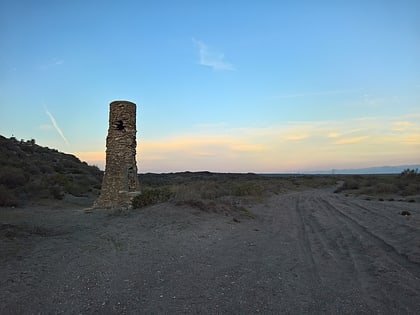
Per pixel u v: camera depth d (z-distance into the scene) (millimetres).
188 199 21922
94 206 26203
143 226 15812
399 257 10875
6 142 59406
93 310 6277
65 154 72562
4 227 14336
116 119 26781
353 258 10836
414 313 6352
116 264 9562
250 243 13523
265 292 7531
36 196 32000
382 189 47312
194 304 6672
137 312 6211
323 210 26203
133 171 27047
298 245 13156
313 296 7309
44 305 6477
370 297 7242
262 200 33969
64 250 11086
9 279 7910
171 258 10523
